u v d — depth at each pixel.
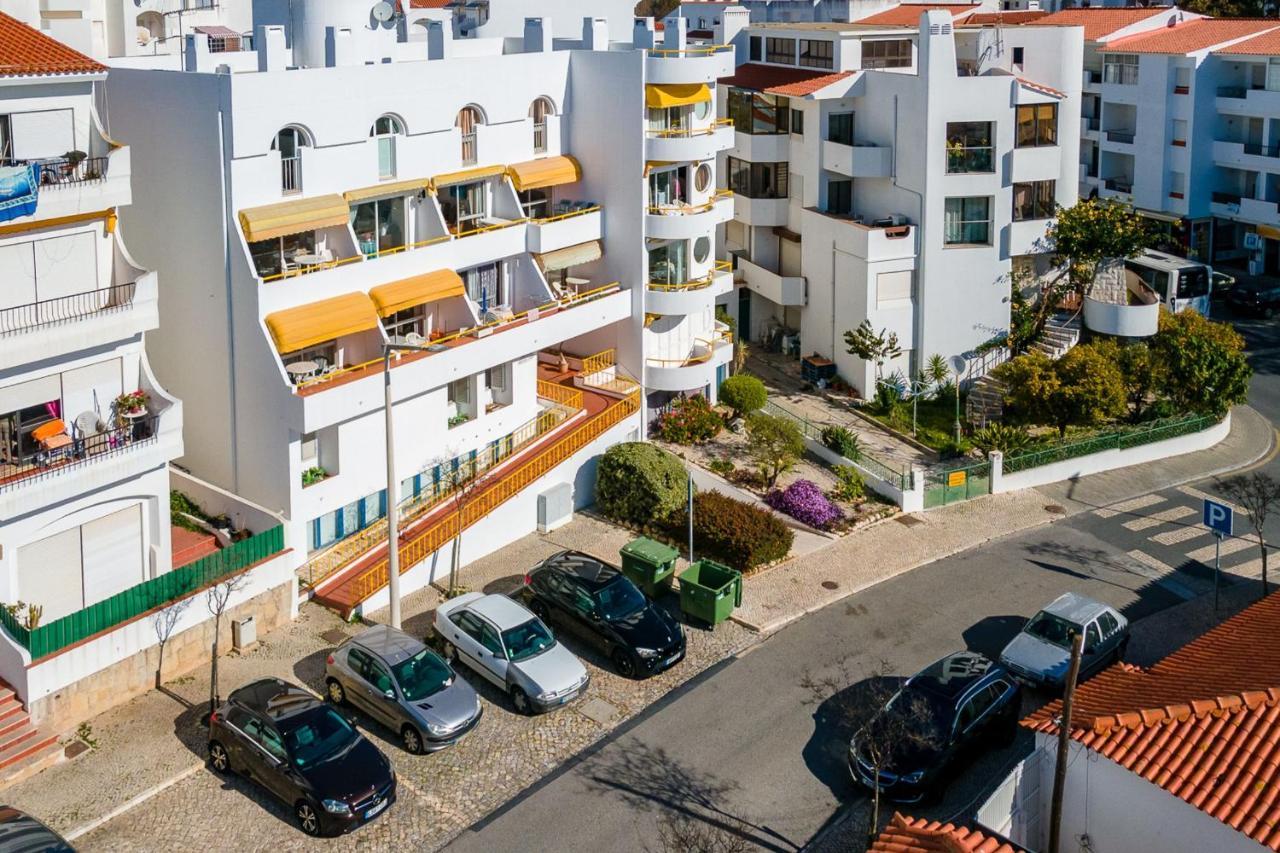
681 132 49.09
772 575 42.34
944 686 33.12
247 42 60.16
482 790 31.47
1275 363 64.62
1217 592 41.50
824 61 60.06
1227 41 75.44
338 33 41.31
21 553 33.78
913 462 51.31
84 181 33.47
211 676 34.12
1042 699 36.22
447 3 72.19
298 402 38.06
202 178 38.44
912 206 56.56
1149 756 25.64
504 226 46.25
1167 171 77.69
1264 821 24.00
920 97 55.09
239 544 36.41
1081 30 59.69
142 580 36.50
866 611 40.38
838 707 35.16
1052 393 51.84
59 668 32.25
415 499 43.44
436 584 40.69
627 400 48.78
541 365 52.44
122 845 29.06
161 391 35.66
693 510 43.47
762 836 30.23
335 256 41.75
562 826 30.31
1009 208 57.34
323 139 40.16
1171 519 47.72
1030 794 27.33
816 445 51.16
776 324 63.78
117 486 34.97
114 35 62.25
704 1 73.44
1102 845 26.52
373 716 33.31
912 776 30.80
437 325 45.62
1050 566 43.81
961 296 57.62
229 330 39.22
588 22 50.00
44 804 30.11
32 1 50.53
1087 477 51.28
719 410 53.81
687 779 32.16
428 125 43.47
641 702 35.25
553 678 34.22
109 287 34.78
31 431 33.75
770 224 61.59
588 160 49.66
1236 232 79.38
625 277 50.12
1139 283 61.91
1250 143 75.00
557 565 38.62
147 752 32.03
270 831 29.75
